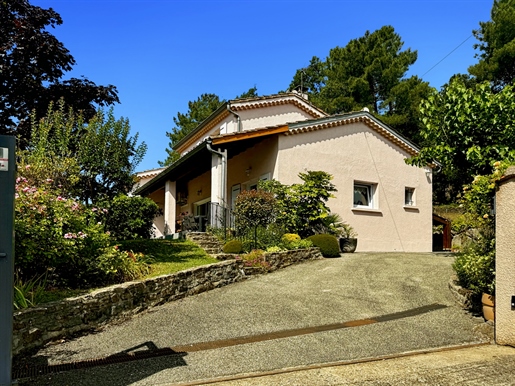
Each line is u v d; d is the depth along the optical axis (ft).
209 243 36.94
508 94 27.07
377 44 96.27
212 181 42.39
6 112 40.68
